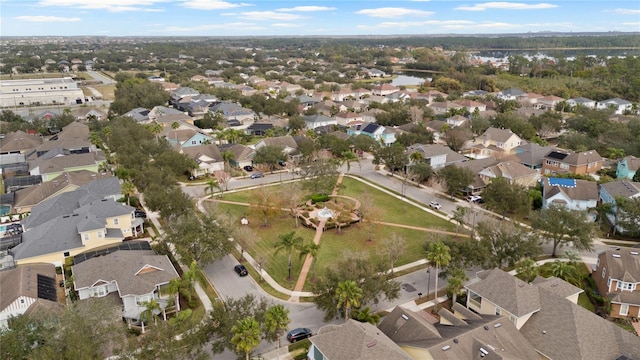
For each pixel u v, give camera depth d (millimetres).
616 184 90938
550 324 49344
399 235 80625
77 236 71188
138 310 55625
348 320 48094
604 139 135500
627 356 45625
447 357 43000
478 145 137375
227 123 172250
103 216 75562
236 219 86875
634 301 56875
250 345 42344
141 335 52844
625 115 177500
